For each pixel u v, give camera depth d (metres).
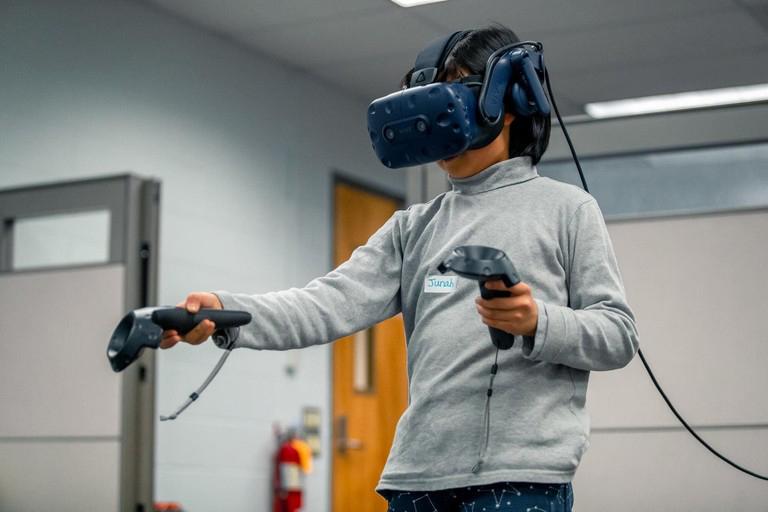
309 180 5.02
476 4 4.08
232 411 4.43
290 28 4.41
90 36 3.87
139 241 2.89
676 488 2.12
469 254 0.96
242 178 4.58
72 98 3.77
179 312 1.04
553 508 1.06
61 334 2.94
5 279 3.04
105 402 2.86
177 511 3.81
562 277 1.13
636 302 2.19
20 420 2.96
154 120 4.12
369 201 5.47
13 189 3.04
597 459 2.18
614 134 2.25
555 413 1.08
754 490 2.07
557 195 1.16
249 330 1.12
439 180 2.35
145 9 4.12
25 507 2.93
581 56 4.59
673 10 4.10
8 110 3.53
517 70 1.16
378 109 1.10
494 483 1.06
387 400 5.46
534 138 1.21
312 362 4.94
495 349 1.10
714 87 4.97
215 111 4.45
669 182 2.22
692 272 2.17
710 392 2.12
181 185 4.24
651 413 2.16
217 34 4.48
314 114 5.07
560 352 1.03
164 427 4.08
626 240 2.22
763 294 2.12
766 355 2.10
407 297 1.22
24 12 3.62
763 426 2.08
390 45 4.60
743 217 2.15
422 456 1.11
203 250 4.33
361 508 5.19
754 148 2.17
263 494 4.57
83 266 2.93
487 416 1.08
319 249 5.05
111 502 2.82
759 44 4.43
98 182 2.93
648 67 4.71
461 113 1.08
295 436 4.69
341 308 1.19
